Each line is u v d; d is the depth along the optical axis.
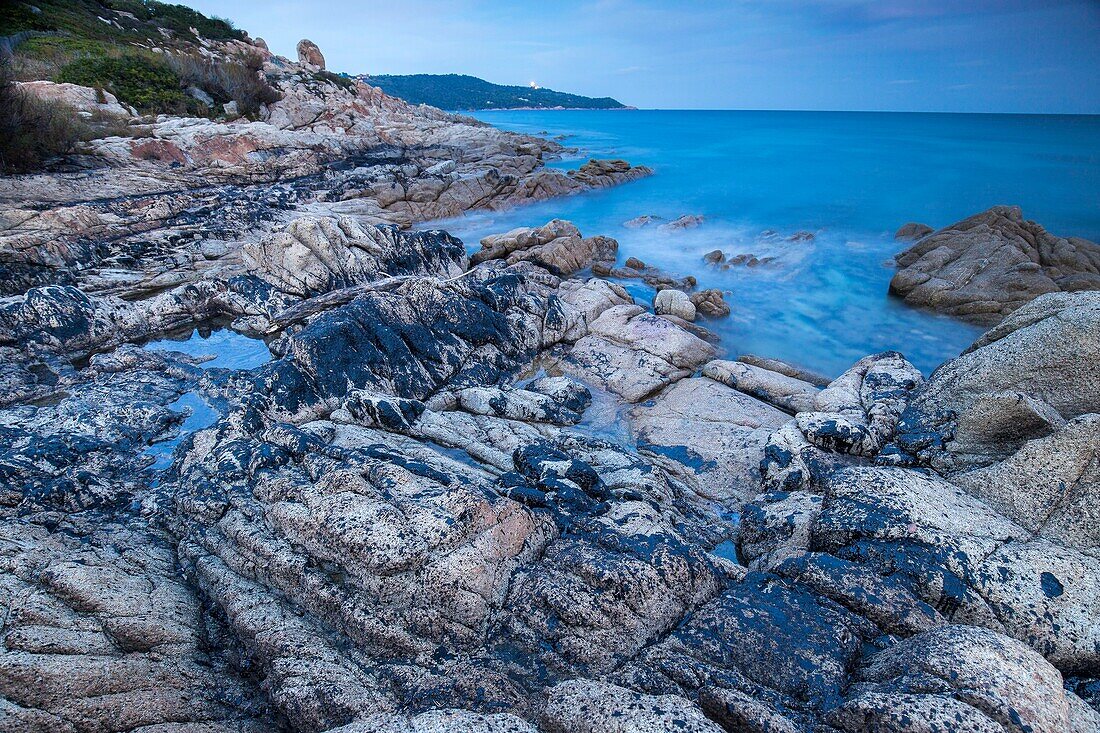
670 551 6.98
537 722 5.50
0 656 5.40
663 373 14.45
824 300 20.44
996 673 4.92
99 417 11.58
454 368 13.91
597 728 5.09
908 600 6.50
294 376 12.14
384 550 6.80
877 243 25.98
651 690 5.71
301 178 33.09
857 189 36.91
